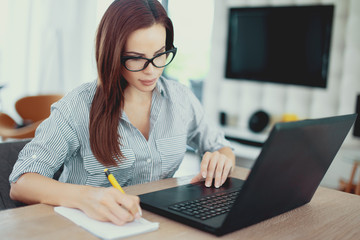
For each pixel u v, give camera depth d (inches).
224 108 185.8
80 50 186.2
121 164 48.5
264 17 171.8
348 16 152.0
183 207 35.7
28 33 187.2
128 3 41.9
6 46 187.5
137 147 49.8
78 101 47.6
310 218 36.9
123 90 48.9
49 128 44.9
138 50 42.0
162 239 29.9
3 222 31.5
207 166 46.6
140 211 33.4
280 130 27.1
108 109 45.8
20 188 38.5
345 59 153.0
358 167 135.6
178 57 180.7
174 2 172.7
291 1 167.2
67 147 46.0
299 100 166.6
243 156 148.2
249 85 179.2
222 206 36.5
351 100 151.9
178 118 54.9
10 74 189.3
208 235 31.2
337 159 139.0
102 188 35.7
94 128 45.9
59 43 186.7
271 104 173.9
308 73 162.7
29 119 140.6
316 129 31.1
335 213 38.9
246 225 32.9
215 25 183.9
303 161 32.7
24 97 140.1
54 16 185.8
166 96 54.9
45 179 38.7
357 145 145.4
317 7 158.1
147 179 52.0
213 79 186.7
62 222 32.1
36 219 32.5
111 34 42.3
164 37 43.8
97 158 46.4
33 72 190.5
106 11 43.4
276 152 28.3
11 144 49.6
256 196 30.5
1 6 184.7
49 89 187.8
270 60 172.1
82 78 187.3
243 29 177.6
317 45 159.3
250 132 170.2
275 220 35.6
